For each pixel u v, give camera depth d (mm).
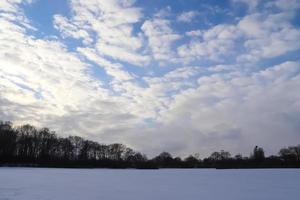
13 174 55812
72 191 27875
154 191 29094
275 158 155375
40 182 37344
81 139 162625
